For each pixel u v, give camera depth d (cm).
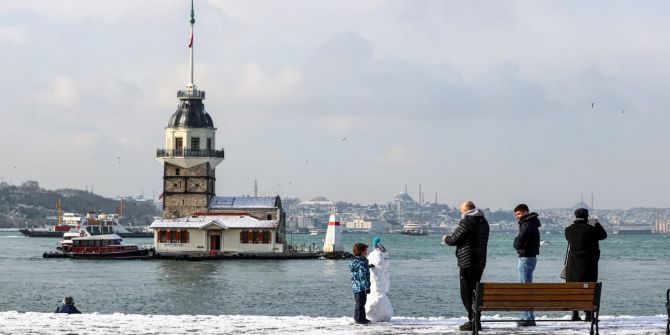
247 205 16975
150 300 8525
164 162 17075
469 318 3456
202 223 16412
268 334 3388
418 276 11950
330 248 16412
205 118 17225
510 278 12069
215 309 7744
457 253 3438
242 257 16112
